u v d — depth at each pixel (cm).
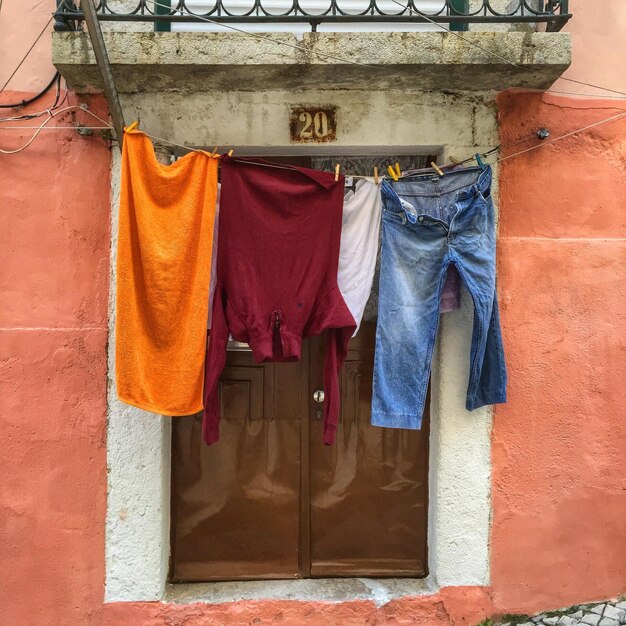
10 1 308
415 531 338
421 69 288
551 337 323
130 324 275
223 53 277
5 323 304
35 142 306
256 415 334
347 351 309
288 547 337
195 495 334
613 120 326
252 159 320
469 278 291
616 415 326
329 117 311
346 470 338
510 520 322
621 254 326
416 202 298
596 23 327
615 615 315
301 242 289
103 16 273
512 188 320
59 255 306
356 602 316
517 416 322
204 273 280
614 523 327
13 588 304
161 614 309
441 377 318
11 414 304
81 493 307
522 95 318
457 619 319
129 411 309
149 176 278
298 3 291
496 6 325
